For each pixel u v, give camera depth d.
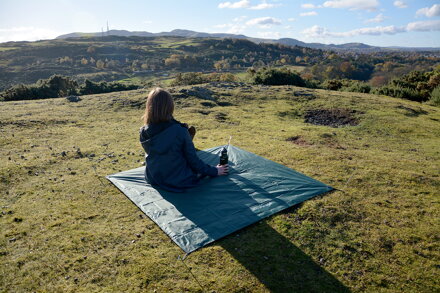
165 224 3.96
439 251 3.62
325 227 4.04
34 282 3.02
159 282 3.04
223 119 11.53
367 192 5.12
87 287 2.96
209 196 4.56
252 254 3.46
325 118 12.77
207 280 3.07
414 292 2.99
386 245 3.71
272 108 13.98
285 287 3.00
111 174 5.65
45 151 7.23
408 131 10.81
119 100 14.34
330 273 3.22
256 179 5.17
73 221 4.14
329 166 6.30
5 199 4.79
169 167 4.57
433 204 4.78
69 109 12.91
